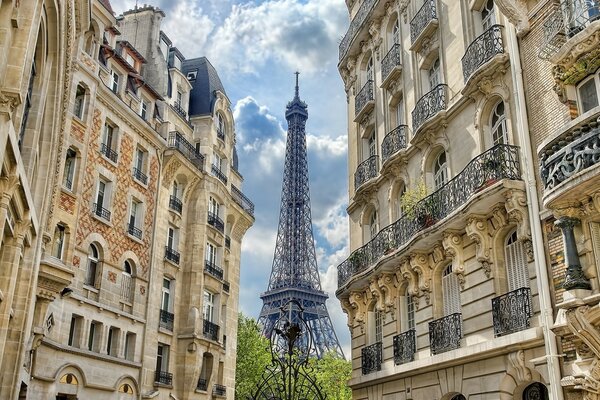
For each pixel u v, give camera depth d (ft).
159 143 127.03
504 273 60.03
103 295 103.76
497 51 63.26
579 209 47.57
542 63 56.75
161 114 136.87
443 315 70.54
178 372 127.65
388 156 88.33
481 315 61.21
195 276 134.82
